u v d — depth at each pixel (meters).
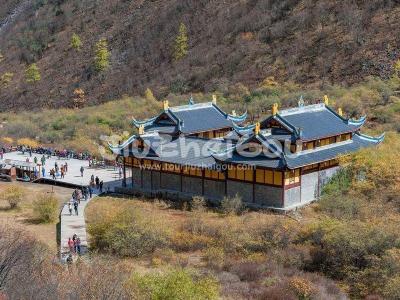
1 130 106.81
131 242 45.50
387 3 119.25
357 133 67.19
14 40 189.88
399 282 35.66
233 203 55.44
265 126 59.28
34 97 151.75
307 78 110.69
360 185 56.78
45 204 56.38
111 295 26.70
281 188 55.28
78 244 45.25
